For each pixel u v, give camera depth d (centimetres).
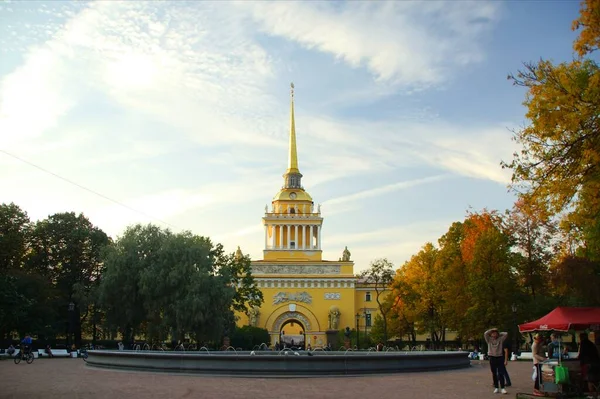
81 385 2741
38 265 8050
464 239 7056
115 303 6800
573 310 2567
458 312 6725
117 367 3819
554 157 2589
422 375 3475
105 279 6750
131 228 7238
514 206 6681
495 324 6109
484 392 2552
